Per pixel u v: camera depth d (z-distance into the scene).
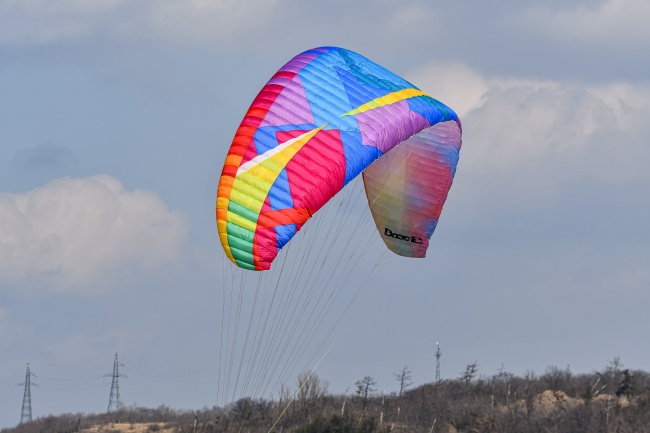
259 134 131.12
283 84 134.12
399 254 149.38
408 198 144.75
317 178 128.75
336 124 131.00
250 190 129.62
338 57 138.62
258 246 129.62
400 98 135.12
